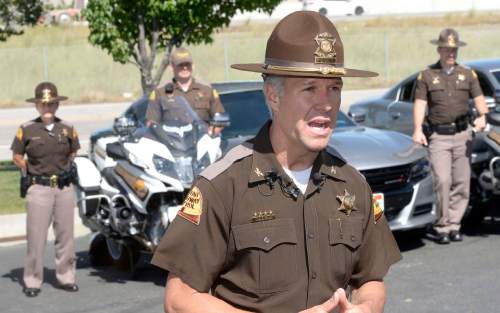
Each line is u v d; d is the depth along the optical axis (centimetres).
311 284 267
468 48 3475
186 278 269
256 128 963
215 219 268
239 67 271
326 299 269
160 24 1367
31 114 2614
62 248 815
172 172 797
